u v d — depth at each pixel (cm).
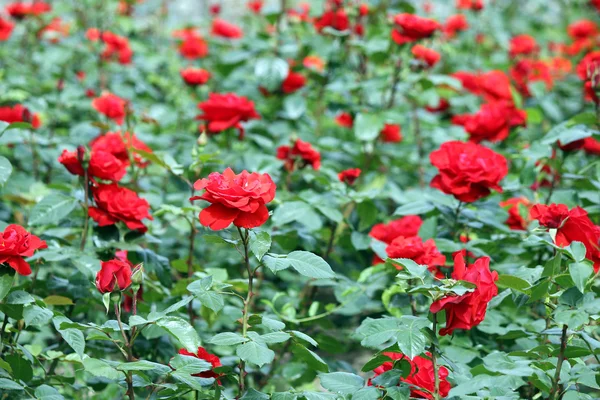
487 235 345
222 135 445
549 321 261
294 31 567
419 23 421
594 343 218
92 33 591
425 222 318
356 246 333
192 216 318
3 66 567
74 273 299
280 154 370
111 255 297
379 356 226
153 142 445
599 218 356
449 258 320
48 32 629
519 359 241
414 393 229
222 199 209
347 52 515
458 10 744
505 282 222
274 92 501
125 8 677
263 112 499
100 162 283
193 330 206
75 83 567
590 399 227
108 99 418
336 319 429
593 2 720
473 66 657
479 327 286
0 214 399
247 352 204
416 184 497
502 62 655
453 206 324
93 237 306
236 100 389
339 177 345
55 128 502
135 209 283
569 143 336
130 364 204
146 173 368
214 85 590
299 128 481
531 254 322
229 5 877
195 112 516
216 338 209
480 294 206
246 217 214
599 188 336
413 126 529
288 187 383
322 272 217
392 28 472
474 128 377
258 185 213
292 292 358
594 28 703
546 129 589
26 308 228
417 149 516
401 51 461
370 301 349
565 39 791
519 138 495
